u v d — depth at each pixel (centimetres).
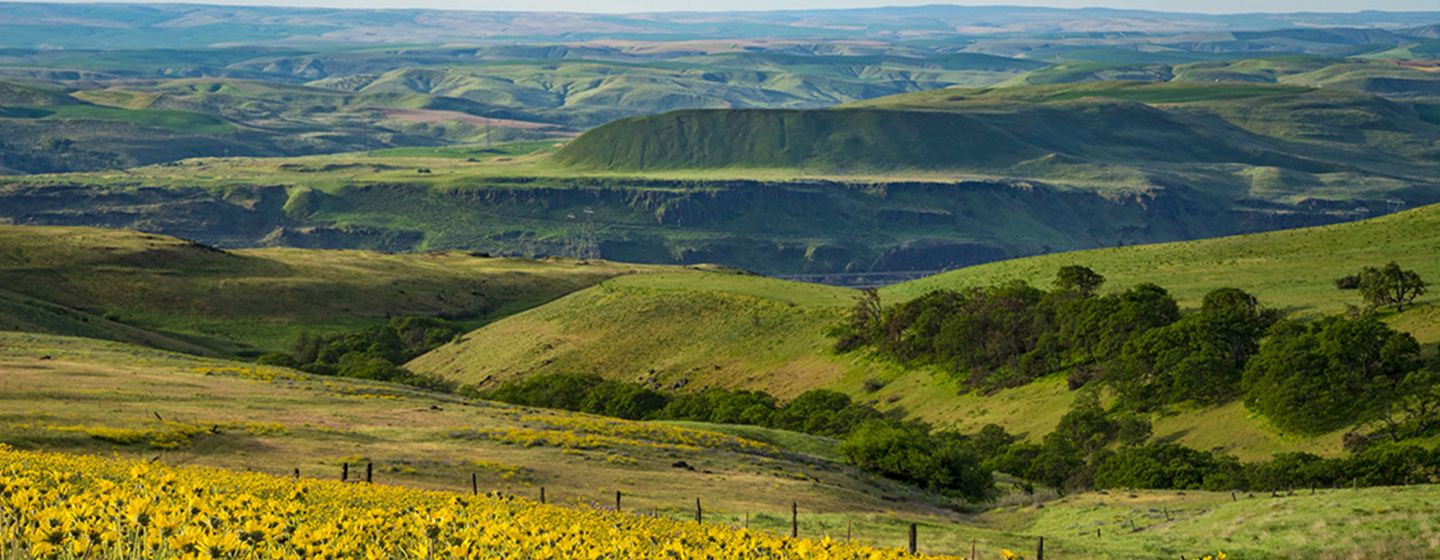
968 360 12231
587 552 844
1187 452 7162
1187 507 4872
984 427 10025
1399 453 6031
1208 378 9175
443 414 7406
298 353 19275
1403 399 7419
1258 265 14800
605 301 19412
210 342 19688
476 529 766
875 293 15362
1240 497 4969
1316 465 6272
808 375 14338
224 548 563
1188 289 13812
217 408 6388
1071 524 4984
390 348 19300
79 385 6581
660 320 17862
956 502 6725
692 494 5203
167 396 6575
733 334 16700
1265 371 8556
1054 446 8550
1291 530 3956
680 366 16025
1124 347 10112
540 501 3969
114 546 566
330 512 1359
